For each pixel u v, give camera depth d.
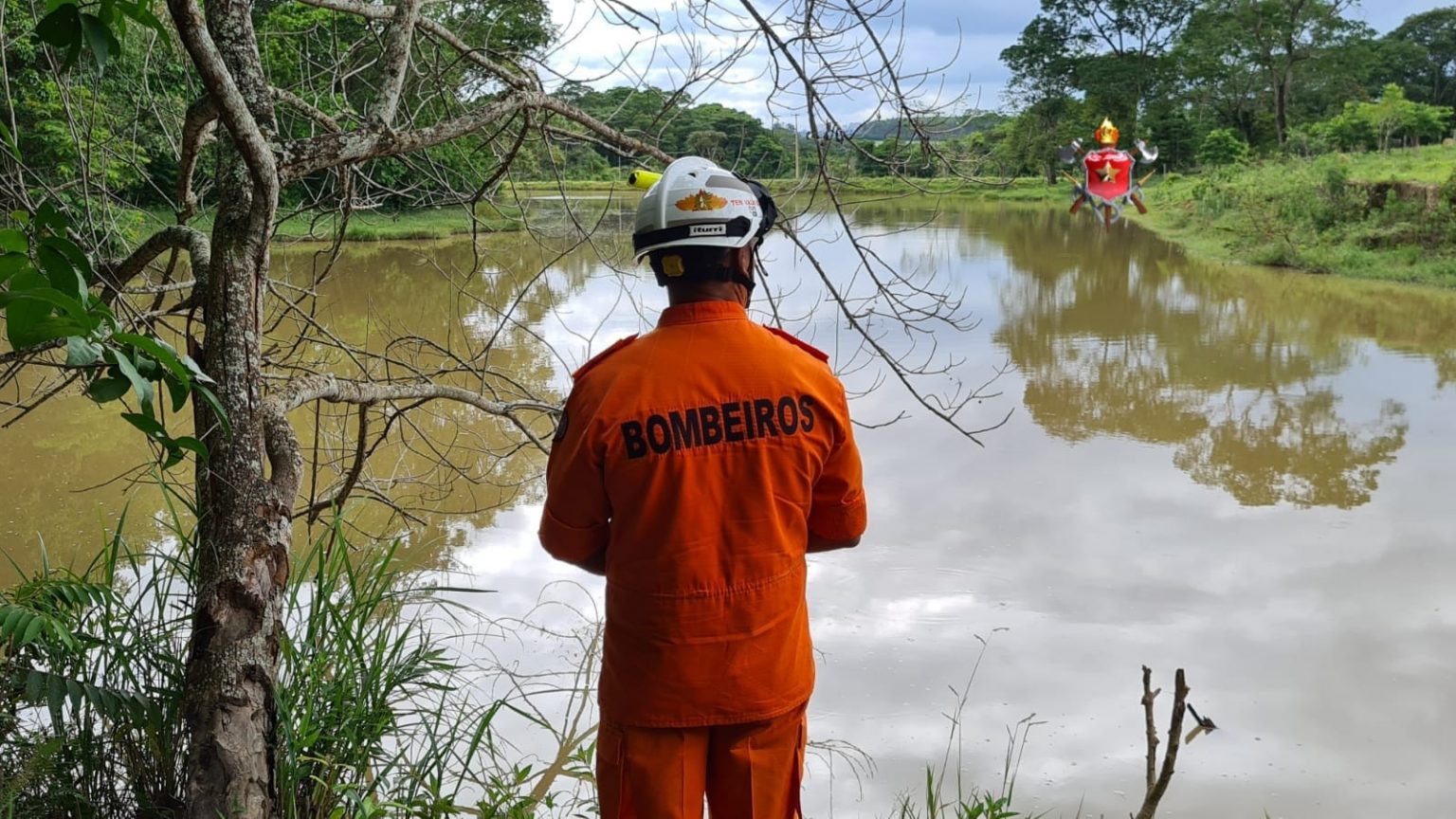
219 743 2.33
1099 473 9.25
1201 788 4.64
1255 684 5.60
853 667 5.71
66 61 2.15
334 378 3.13
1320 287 21.34
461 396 3.68
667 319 1.87
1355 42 60.03
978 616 6.38
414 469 8.07
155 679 2.96
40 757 2.39
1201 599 6.63
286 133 4.06
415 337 4.34
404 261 18.03
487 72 4.77
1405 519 8.13
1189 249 29.00
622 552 1.84
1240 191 31.27
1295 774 4.77
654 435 1.79
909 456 9.71
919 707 5.28
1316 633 6.20
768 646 1.84
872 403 11.48
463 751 4.02
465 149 4.83
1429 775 4.68
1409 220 24.23
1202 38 59.47
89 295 1.82
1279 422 11.10
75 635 2.76
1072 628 6.22
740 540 1.81
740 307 1.88
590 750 3.40
